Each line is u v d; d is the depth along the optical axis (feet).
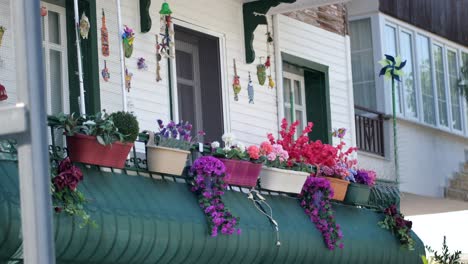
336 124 58.90
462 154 72.74
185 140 42.19
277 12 54.60
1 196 33.22
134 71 45.98
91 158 37.81
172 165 41.27
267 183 47.03
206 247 41.09
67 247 35.32
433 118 70.03
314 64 57.62
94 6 43.70
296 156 49.75
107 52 44.16
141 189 39.81
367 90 66.80
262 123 53.42
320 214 48.80
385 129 65.31
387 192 55.77
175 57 50.55
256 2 52.47
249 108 52.75
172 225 39.60
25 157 20.63
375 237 53.11
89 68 43.34
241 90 52.37
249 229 43.52
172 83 48.06
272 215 45.80
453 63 73.56
